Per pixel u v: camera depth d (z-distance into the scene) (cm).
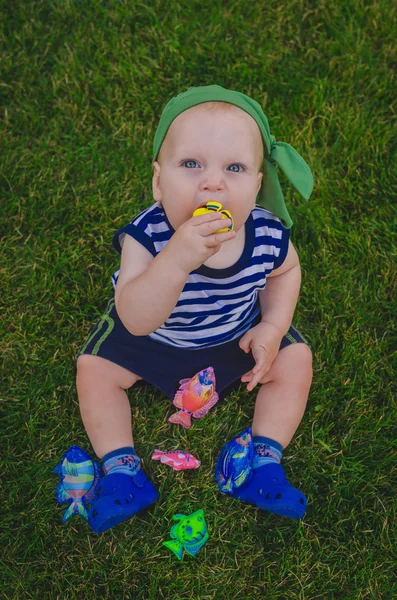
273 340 118
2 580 115
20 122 155
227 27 166
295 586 116
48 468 123
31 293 138
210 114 102
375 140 154
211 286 111
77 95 157
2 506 120
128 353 120
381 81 162
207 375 119
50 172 149
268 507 114
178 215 104
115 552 118
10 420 128
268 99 159
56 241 143
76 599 115
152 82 160
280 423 120
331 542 120
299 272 122
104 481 115
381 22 167
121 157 152
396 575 118
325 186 150
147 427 128
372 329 138
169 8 167
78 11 166
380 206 149
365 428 129
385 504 123
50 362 132
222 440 128
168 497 121
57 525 119
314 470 125
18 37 162
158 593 115
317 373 133
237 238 110
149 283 102
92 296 139
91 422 118
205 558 118
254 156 104
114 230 145
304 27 167
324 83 160
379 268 143
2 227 145
